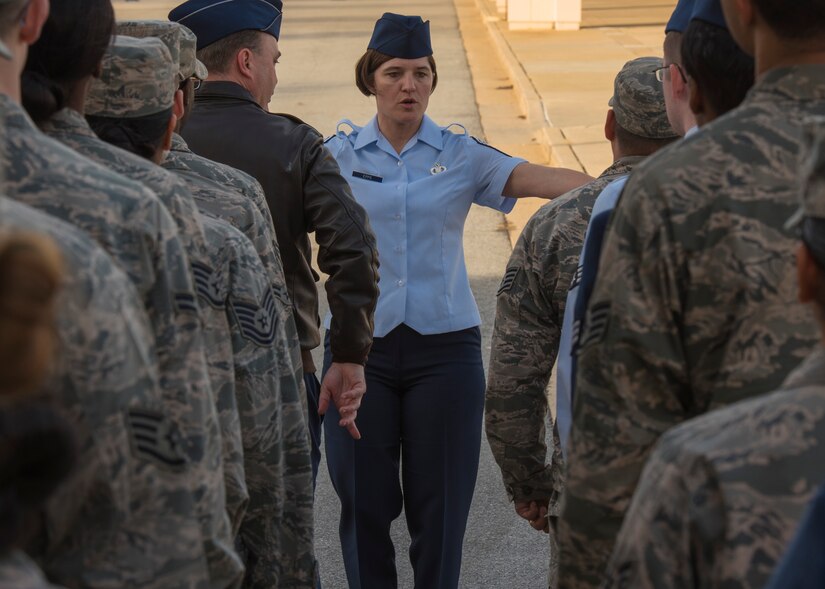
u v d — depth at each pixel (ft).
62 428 5.00
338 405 14.57
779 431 5.74
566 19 95.04
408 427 15.78
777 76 7.47
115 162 9.11
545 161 48.06
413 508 15.97
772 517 5.66
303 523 11.55
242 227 11.91
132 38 10.62
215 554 7.80
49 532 6.79
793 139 7.27
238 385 10.44
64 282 6.38
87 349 6.60
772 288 7.10
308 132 14.29
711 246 7.22
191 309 7.88
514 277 13.00
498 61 81.66
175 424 7.48
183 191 9.48
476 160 15.97
